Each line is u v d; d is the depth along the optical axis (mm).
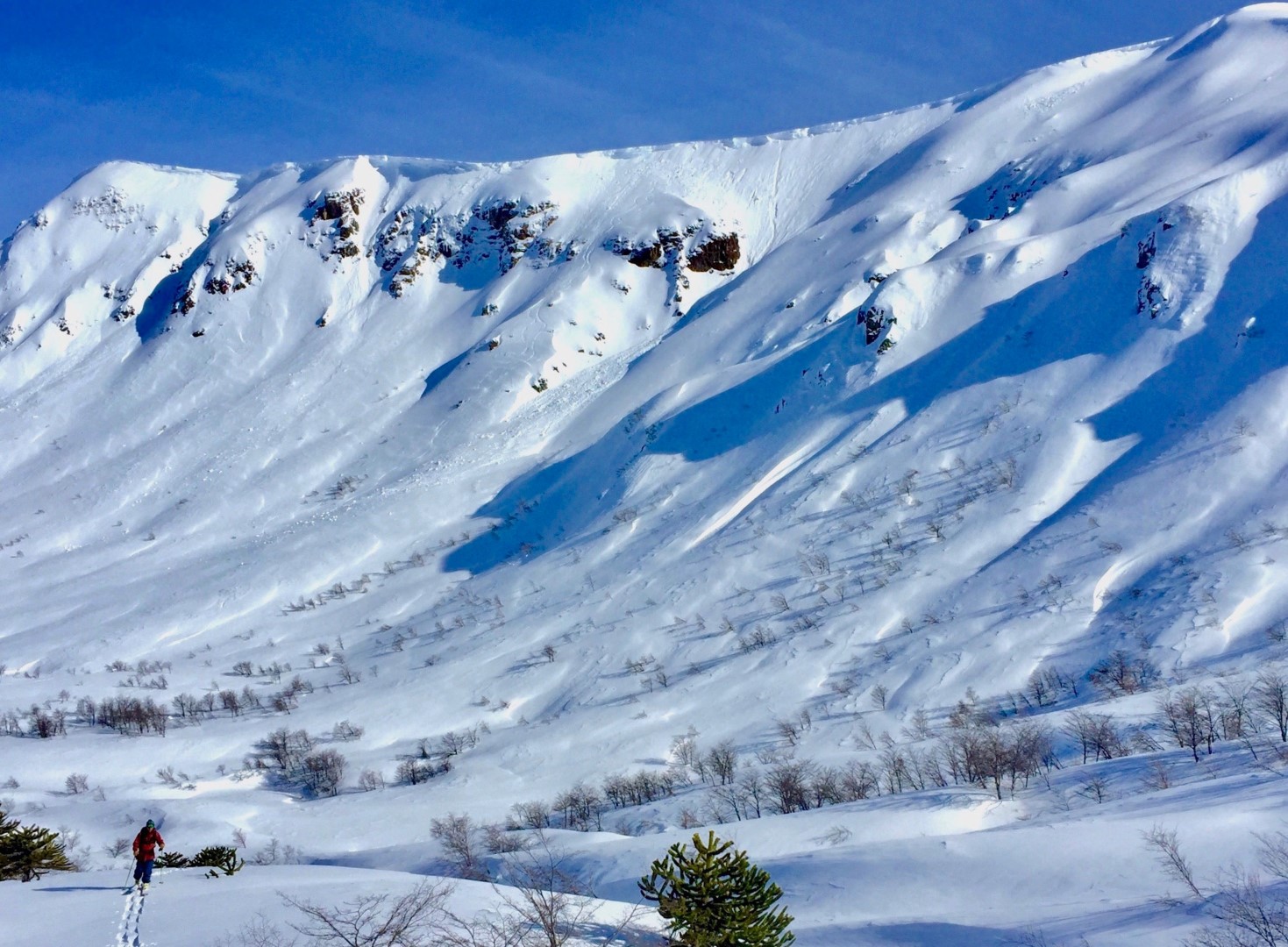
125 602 180125
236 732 124250
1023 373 147125
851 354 171375
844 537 133000
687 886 22953
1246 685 71750
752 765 88250
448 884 28516
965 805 53438
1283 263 136125
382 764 111250
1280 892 25562
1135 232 154750
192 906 25938
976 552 121562
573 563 156625
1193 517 110438
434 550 182250
